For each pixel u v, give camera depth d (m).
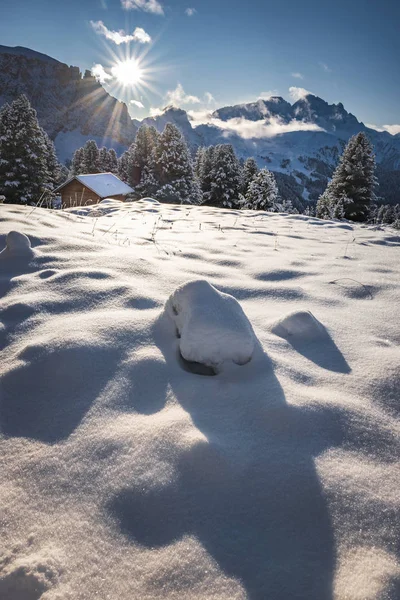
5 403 1.72
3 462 1.42
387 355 2.18
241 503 1.25
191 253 4.26
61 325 2.25
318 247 5.28
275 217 9.36
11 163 25.16
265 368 1.94
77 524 1.19
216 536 1.15
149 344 2.11
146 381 1.84
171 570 1.06
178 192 29.83
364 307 2.95
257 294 3.08
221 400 1.71
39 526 1.19
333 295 3.17
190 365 1.95
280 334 2.39
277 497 1.27
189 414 1.61
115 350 2.03
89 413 1.64
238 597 0.99
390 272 3.89
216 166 33.56
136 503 1.25
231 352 1.93
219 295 2.09
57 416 1.64
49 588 1.03
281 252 4.75
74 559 1.09
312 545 1.14
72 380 1.82
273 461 1.40
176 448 1.42
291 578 1.04
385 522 1.21
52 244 3.76
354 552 1.12
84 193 27.45
